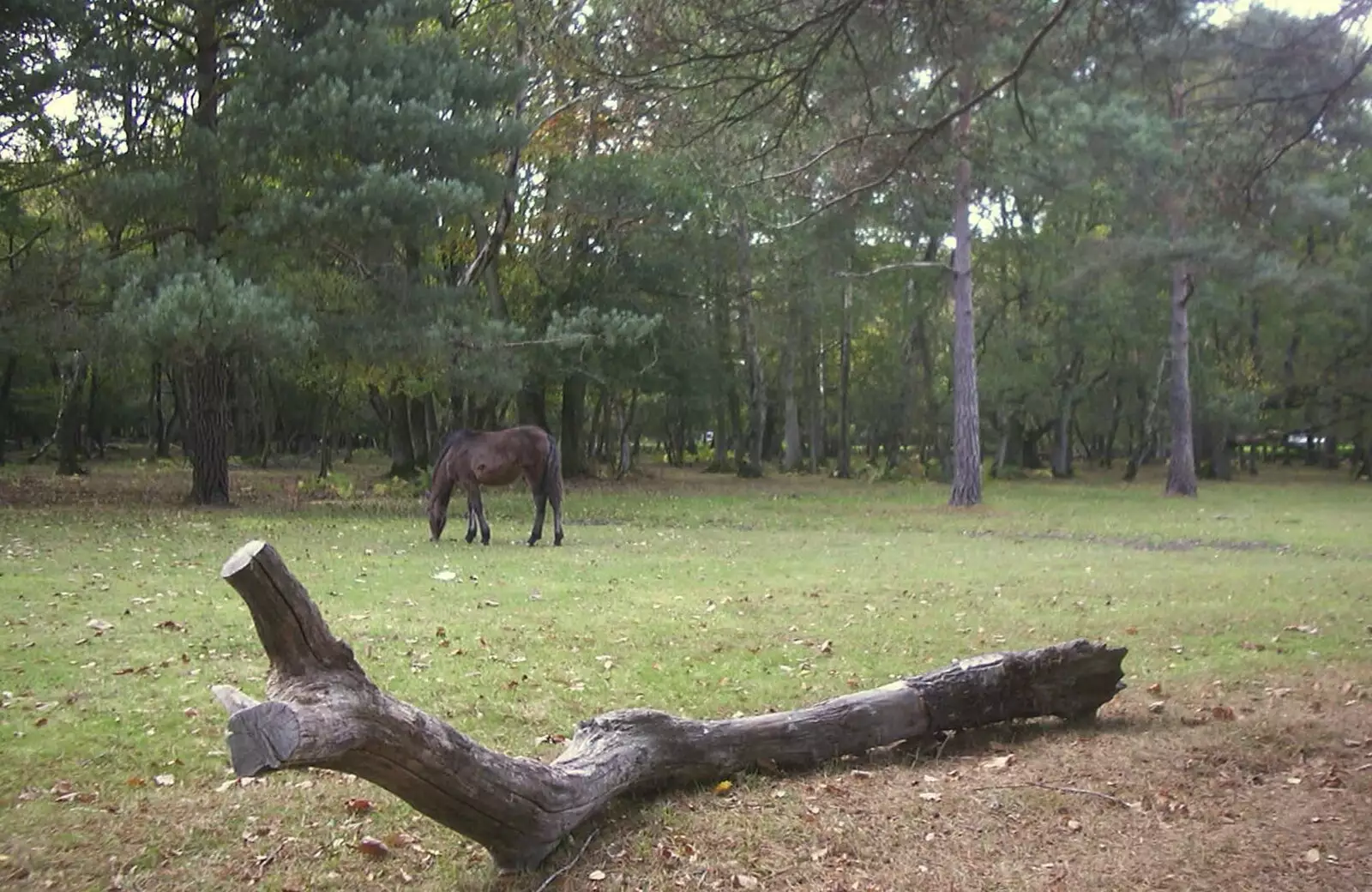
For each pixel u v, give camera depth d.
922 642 9.08
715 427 59.84
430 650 8.39
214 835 4.70
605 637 9.02
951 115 7.65
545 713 6.64
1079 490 36.16
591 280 33.19
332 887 4.25
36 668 7.48
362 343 20.50
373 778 3.77
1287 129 8.87
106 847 4.55
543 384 35.62
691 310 35.72
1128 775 5.50
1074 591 12.14
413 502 24.81
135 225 21.97
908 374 46.00
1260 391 44.00
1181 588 12.48
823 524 21.78
